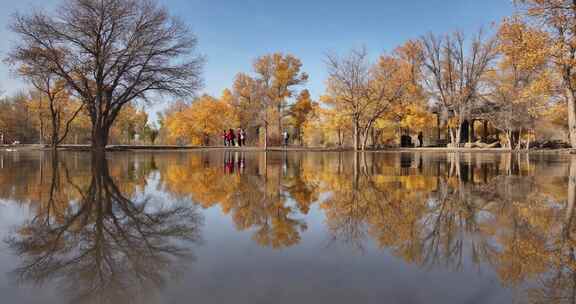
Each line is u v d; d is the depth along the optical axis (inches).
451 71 1466.5
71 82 852.0
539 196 199.0
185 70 922.7
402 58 1521.9
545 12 610.5
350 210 159.6
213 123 1911.9
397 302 66.1
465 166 459.8
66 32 818.8
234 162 531.5
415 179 296.5
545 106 810.2
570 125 699.4
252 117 1844.2
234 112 1988.2
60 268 84.8
